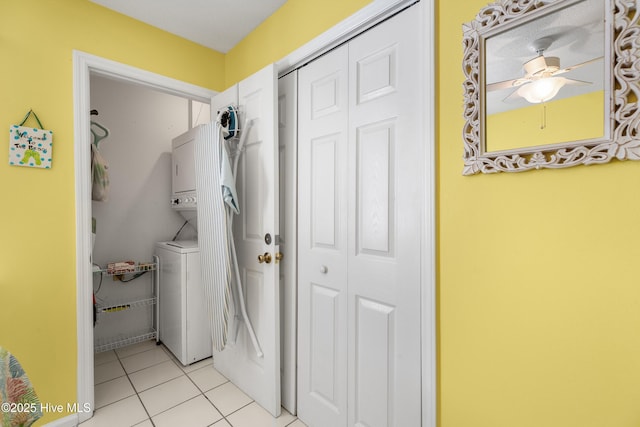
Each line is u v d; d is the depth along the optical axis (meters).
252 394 1.80
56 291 1.57
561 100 0.82
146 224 2.75
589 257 0.79
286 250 1.73
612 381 0.77
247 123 1.76
